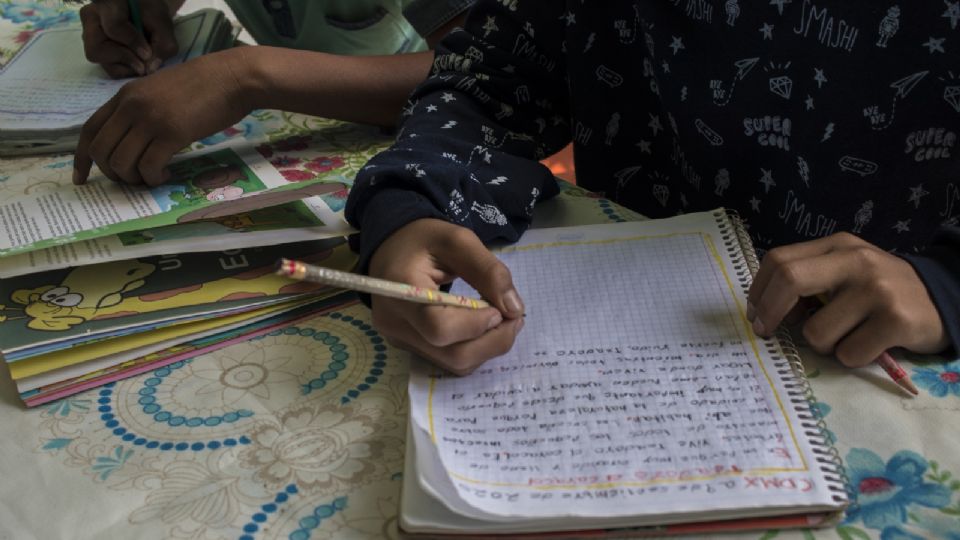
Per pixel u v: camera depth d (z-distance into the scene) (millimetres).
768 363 578
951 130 777
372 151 985
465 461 506
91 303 668
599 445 516
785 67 807
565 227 766
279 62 952
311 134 1033
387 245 645
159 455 549
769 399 545
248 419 579
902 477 506
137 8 1165
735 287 659
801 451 501
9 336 628
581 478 490
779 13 791
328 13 1336
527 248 730
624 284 670
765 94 827
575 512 463
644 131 965
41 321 645
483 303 596
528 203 767
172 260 730
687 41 849
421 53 1062
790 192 855
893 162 808
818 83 798
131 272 712
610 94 945
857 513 482
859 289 587
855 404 566
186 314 656
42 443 565
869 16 756
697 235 725
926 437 536
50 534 490
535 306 652
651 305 645
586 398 556
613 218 815
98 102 1062
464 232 633
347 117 1011
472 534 471
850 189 833
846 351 591
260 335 669
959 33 732
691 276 675
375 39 1373
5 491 523
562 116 980
